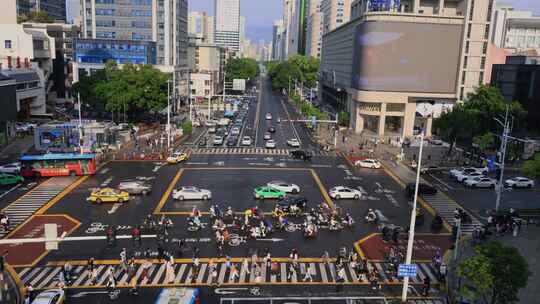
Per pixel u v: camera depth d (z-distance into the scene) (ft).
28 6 638.53
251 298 108.17
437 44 345.92
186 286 113.09
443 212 178.29
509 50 542.16
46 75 428.56
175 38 469.98
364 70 356.38
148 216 149.69
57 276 115.96
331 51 562.66
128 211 165.07
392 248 133.69
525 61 385.50
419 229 158.40
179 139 318.86
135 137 300.61
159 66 452.35
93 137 268.41
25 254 128.36
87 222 153.07
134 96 337.72
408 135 360.69
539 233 159.12
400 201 189.37
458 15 352.69
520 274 91.61
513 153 269.03
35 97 354.74
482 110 297.12
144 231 146.00
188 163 244.42
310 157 261.44
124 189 184.65
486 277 91.76
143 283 113.91
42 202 172.96
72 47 457.27
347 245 141.49
